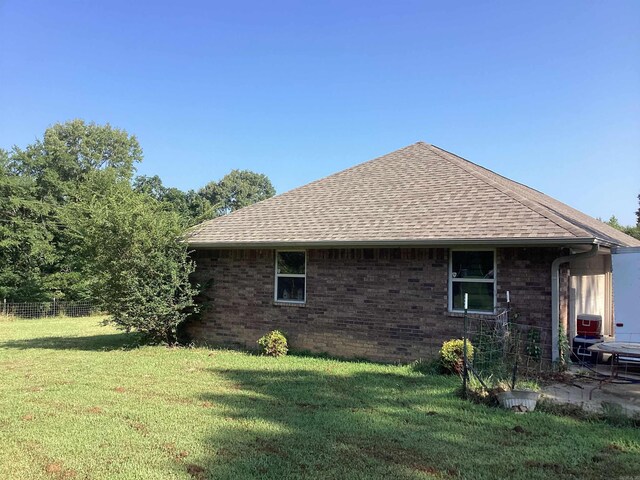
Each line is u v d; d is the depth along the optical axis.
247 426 6.09
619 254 10.18
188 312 13.69
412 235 10.52
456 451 5.30
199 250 14.01
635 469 4.87
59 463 4.88
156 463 4.89
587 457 5.16
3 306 29.53
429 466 4.89
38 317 29.78
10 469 4.72
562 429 6.08
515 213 10.23
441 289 10.62
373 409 6.92
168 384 8.50
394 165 14.88
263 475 4.62
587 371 9.41
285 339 11.98
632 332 9.93
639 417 6.45
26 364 10.62
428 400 7.42
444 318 10.53
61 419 6.34
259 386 8.38
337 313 11.81
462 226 10.31
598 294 14.69
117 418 6.39
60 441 5.48
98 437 5.63
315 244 11.51
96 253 12.95
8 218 31.95
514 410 6.87
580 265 12.22
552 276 9.56
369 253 11.51
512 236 9.41
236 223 14.02
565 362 9.69
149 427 6.02
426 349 10.66
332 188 14.55
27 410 6.77
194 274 14.05
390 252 11.26
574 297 11.37
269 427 6.04
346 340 11.64
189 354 11.99
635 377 8.67
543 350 9.54
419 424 6.24
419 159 14.74
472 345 9.16
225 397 7.58
